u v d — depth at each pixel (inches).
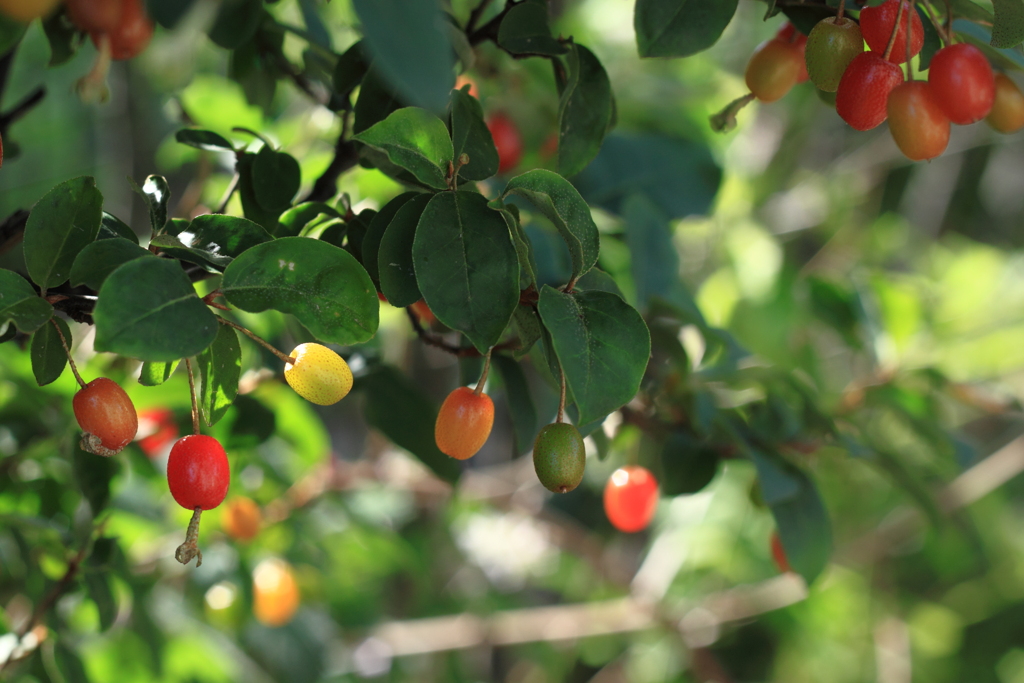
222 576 30.1
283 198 21.1
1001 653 63.7
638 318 18.5
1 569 25.2
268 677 35.9
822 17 20.3
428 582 46.8
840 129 67.6
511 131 29.5
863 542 50.7
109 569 23.2
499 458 56.9
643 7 20.2
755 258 46.8
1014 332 41.5
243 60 23.8
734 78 48.3
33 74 48.8
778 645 57.3
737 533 45.5
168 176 46.5
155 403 24.6
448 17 21.3
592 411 18.2
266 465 28.8
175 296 17.7
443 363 48.7
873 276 33.5
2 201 49.2
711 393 25.0
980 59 19.2
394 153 18.9
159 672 26.1
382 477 39.9
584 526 50.7
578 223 18.8
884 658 51.8
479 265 18.7
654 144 34.5
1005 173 71.9
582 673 66.1
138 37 19.4
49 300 18.7
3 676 23.2
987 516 60.0
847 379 51.8
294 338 25.1
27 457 23.8
